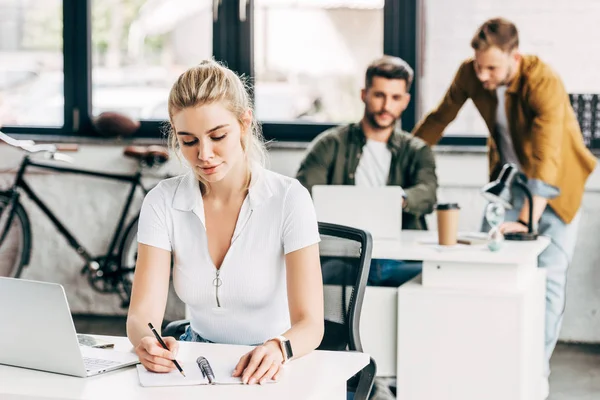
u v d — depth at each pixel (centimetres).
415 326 337
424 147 480
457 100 504
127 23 570
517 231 401
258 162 228
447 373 336
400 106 479
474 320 332
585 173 477
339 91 547
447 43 525
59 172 568
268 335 225
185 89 209
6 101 582
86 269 563
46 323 184
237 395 171
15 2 580
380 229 371
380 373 346
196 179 228
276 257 222
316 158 488
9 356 193
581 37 507
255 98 554
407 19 531
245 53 554
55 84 579
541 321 388
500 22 475
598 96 506
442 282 342
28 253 567
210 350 203
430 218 525
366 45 541
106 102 576
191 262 224
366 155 484
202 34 563
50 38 578
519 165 484
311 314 214
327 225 269
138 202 562
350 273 262
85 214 573
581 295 519
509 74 477
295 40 550
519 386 329
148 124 568
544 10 510
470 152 517
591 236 514
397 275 394
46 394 172
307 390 175
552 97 467
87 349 205
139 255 227
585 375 459
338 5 543
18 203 559
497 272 337
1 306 190
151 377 183
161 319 222
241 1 552
